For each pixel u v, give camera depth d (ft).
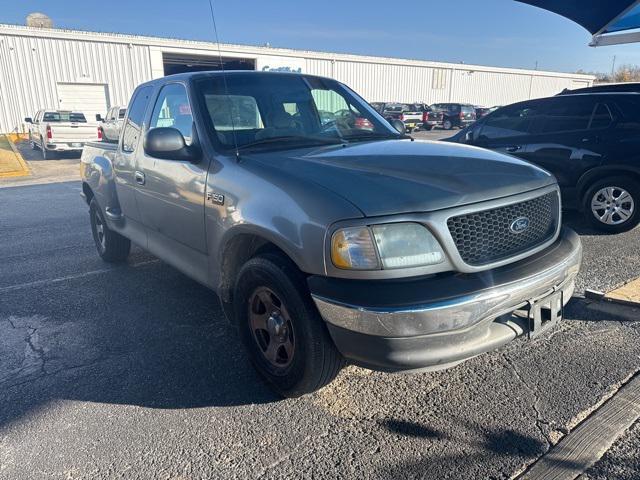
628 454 8.15
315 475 8.00
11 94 87.30
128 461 8.45
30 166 57.00
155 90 14.14
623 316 13.07
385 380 10.62
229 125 11.71
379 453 8.44
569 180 21.68
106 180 16.85
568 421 9.04
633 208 20.48
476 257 8.43
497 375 10.59
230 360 11.64
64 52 90.27
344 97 14.12
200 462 8.38
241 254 10.87
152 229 14.14
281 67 113.60
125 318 14.14
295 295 8.82
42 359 11.94
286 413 9.62
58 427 9.39
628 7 27.30
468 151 10.96
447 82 143.95
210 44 103.76
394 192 8.39
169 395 10.32
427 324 7.73
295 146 11.46
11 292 16.42
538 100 22.91
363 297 7.86
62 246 22.31
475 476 7.84
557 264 9.09
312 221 8.37
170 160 11.50
